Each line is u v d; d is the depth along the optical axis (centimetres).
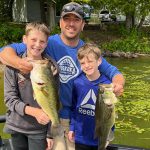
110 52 762
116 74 136
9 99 126
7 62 124
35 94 117
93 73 134
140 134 287
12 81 126
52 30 805
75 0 797
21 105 123
